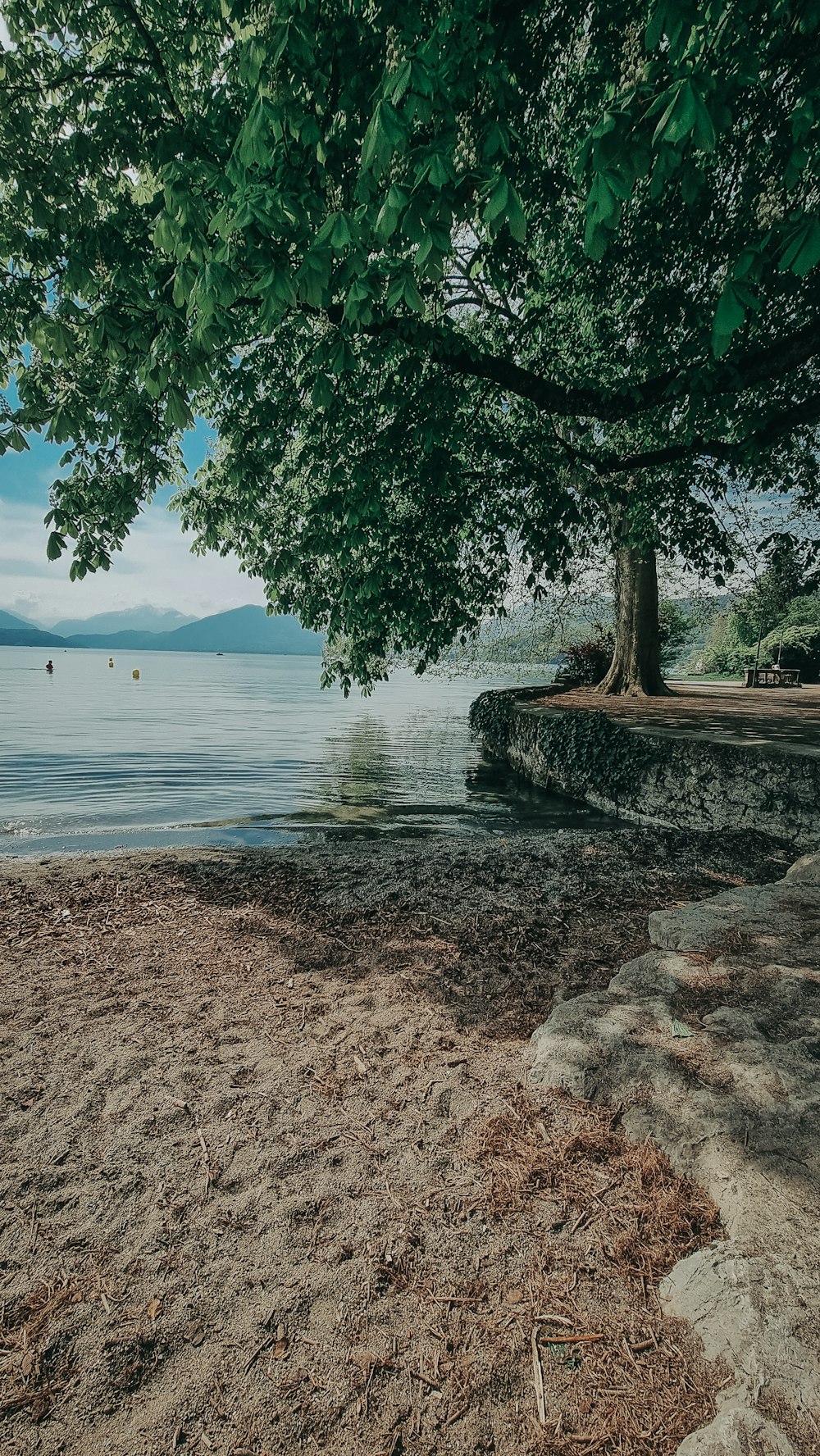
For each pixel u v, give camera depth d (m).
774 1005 3.63
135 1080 3.38
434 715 34.75
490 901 6.32
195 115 4.78
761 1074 2.99
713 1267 2.12
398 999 4.33
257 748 20.69
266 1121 3.05
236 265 3.67
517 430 9.85
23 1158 2.81
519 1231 2.40
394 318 6.59
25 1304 2.15
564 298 9.33
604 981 4.58
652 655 23.72
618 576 24.11
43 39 5.93
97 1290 2.20
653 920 5.36
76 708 33.59
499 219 2.82
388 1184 2.64
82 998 4.34
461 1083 3.32
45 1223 2.47
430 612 8.73
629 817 11.85
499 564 10.15
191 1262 2.31
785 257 2.79
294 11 3.43
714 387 6.82
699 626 34.12
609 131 2.59
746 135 6.68
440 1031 3.90
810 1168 2.46
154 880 6.93
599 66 5.97
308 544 7.91
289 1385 1.89
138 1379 1.92
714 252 7.61
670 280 8.70
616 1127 2.92
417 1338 2.02
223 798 13.09
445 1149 2.83
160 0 5.56
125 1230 2.45
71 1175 2.72
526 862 7.73
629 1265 2.25
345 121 4.33
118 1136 2.95
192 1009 4.18
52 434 5.85
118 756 18.28
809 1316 1.89
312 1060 3.57
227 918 5.86
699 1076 3.07
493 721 21.08
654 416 9.71
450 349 6.69
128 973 4.73
